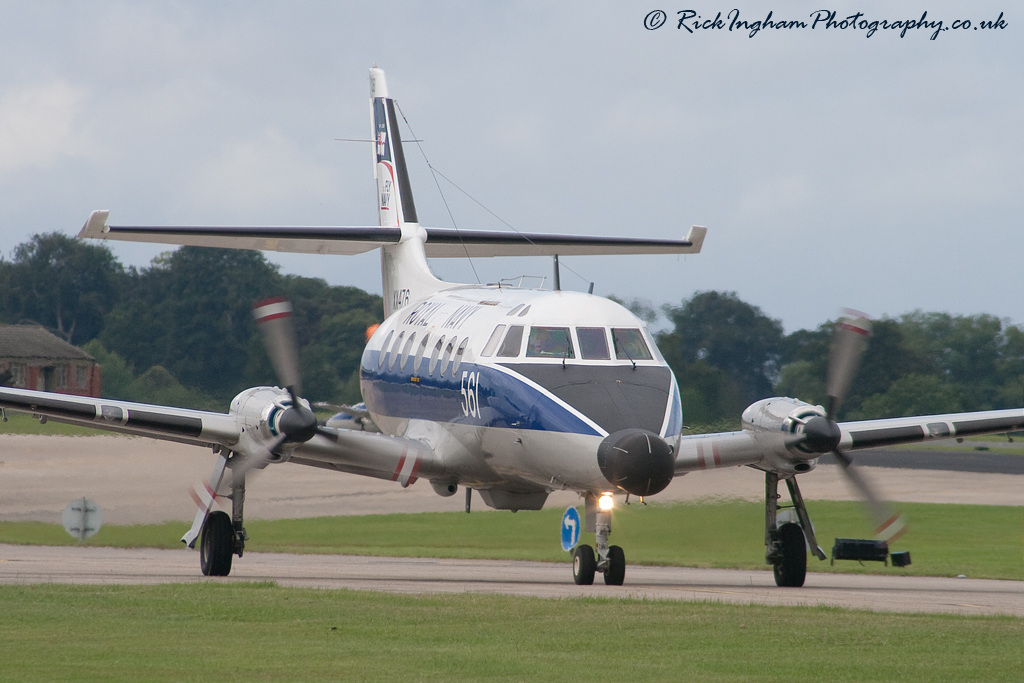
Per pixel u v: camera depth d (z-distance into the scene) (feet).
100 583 153.79
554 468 163.12
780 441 179.42
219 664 97.35
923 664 100.73
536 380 167.22
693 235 254.88
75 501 246.27
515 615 124.67
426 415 199.00
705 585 180.45
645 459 150.61
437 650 104.99
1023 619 126.00
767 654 104.68
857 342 179.93
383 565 221.66
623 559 167.63
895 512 184.14
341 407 186.29
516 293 196.85
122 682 89.71
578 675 95.20
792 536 183.83
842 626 119.24
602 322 173.58
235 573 191.01
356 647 105.91
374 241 252.21
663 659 102.12
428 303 223.71
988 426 191.83
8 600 132.98
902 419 190.70
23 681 89.71
